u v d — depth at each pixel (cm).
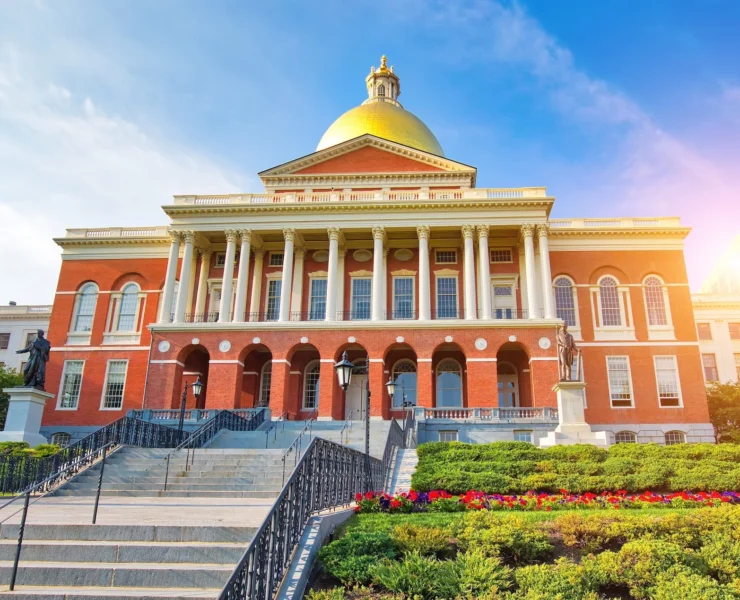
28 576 873
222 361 4116
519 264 4503
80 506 1378
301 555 912
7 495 1712
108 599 791
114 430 2242
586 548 1041
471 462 2142
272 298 4625
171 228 4447
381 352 4056
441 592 835
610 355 4397
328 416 3950
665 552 941
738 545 987
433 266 4600
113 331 4772
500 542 1004
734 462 2098
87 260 4972
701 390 4284
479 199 4284
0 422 4722
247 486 1712
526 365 4359
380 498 1414
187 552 927
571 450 2259
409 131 5347
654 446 2311
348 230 4453
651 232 4606
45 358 2986
